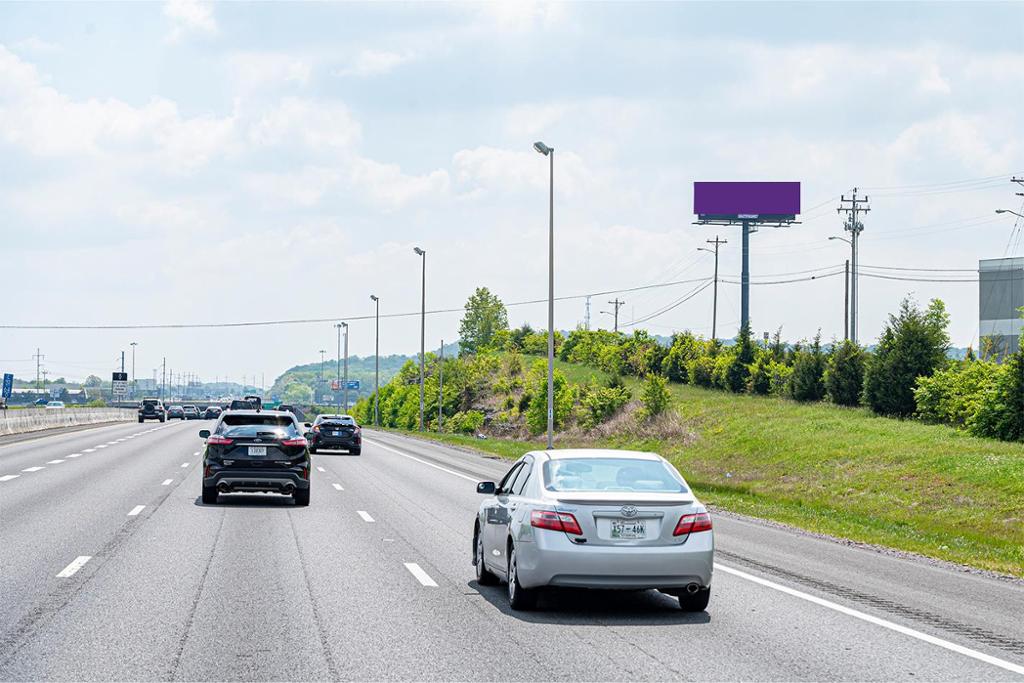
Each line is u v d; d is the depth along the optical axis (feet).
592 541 49.19
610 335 489.67
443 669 38.42
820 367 283.18
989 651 42.88
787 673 38.68
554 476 52.49
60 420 313.53
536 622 48.11
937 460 160.76
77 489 113.70
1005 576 69.87
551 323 200.95
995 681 37.76
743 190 528.22
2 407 297.12
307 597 52.85
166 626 44.96
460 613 49.73
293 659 39.50
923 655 41.98
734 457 208.64
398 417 466.29
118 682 35.73
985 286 323.78
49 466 149.07
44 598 51.03
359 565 64.54
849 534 95.04
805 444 202.08
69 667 37.68
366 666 38.63
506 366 437.17
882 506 136.46
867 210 344.69
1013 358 178.19
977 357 219.61
